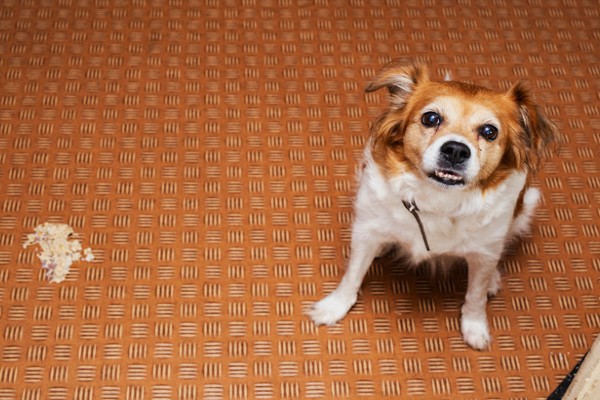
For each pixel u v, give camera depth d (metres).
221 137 1.55
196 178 1.50
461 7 1.74
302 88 1.61
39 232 1.44
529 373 1.35
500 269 1.43
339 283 1.41
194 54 1.64
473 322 1.37
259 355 1.35
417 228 1.28
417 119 1.21
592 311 1.40
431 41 1.69
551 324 1.39
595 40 1.71
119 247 1.43
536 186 1.51
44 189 1.48
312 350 1.36
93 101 1.58
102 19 1.68
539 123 1.23
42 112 1.56
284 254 1.44
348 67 1.64
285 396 1.32
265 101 1.59
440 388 1.34
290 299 1.40
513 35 1.70
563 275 1.43
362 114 1.58
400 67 1.24
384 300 1.40
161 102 1.58
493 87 1.63
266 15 1.70
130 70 1.62
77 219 1.45
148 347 1.35
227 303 1.39
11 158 1.51
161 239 1.44
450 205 1.24
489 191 1.24
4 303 1.38
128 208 1.47
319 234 1.46
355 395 1.33
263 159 1.53
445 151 1.18
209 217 1.46
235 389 1.33
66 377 1.32
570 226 1.48
